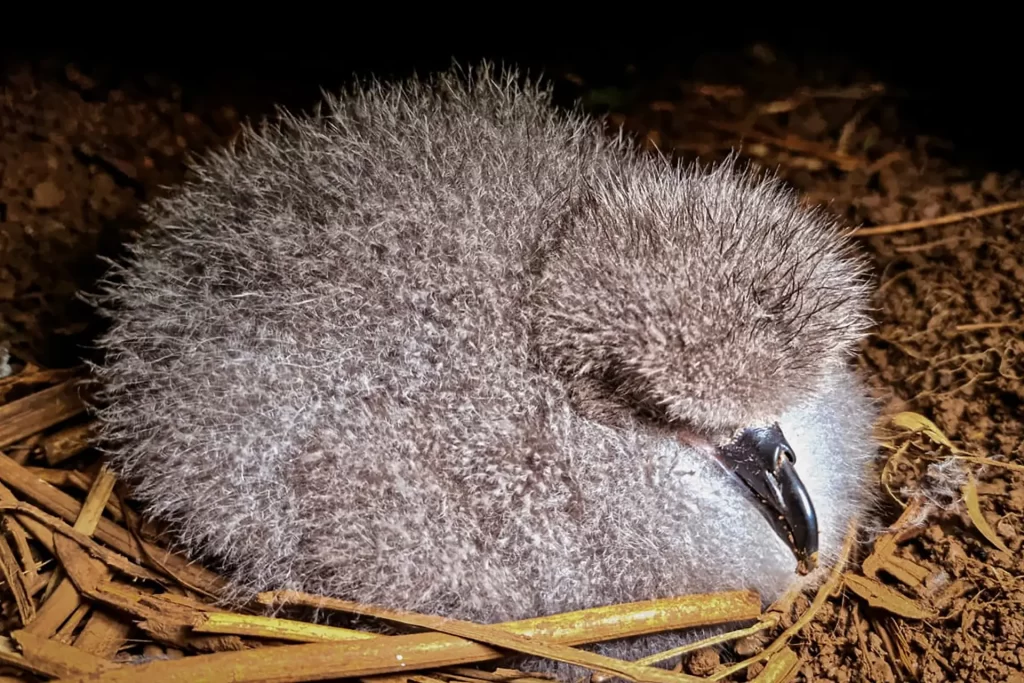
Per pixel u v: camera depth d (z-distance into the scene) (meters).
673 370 0.25
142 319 0.28
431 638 0.25
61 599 0.27
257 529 0.26
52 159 0.37
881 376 0.32
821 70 0.42
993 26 0.40
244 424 0.26
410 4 0.43
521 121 0.29
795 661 0.27
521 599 0.26
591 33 0.44
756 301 0.25
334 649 0.25
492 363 0.26
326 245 0.27
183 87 0.41
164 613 0.26
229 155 0.31
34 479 0.28
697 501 0.26
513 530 0.26
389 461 0.26
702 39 0.44
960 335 0.33
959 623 0.27
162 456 0.27
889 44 0.42
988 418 0.31
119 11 0.42
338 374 0.26
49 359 0.32
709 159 0.39
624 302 0.25
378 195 0.27
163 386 0.27
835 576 0.28
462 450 0.26
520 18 0.44
